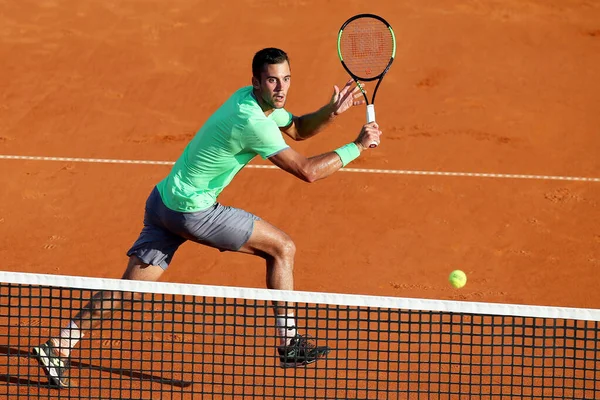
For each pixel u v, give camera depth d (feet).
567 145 147.95
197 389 72.54
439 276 103.81
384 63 91.25
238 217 71.36
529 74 176.45
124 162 139.13
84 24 198.29
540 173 136.56
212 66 181.27
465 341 80.48
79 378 67.21
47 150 143.43
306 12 203.82
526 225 118.62
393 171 135.23
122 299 66.69
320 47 188.55
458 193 127.95
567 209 124.06
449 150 144.66
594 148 147.02
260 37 193.47
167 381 72.95
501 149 145.69
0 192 126.00
